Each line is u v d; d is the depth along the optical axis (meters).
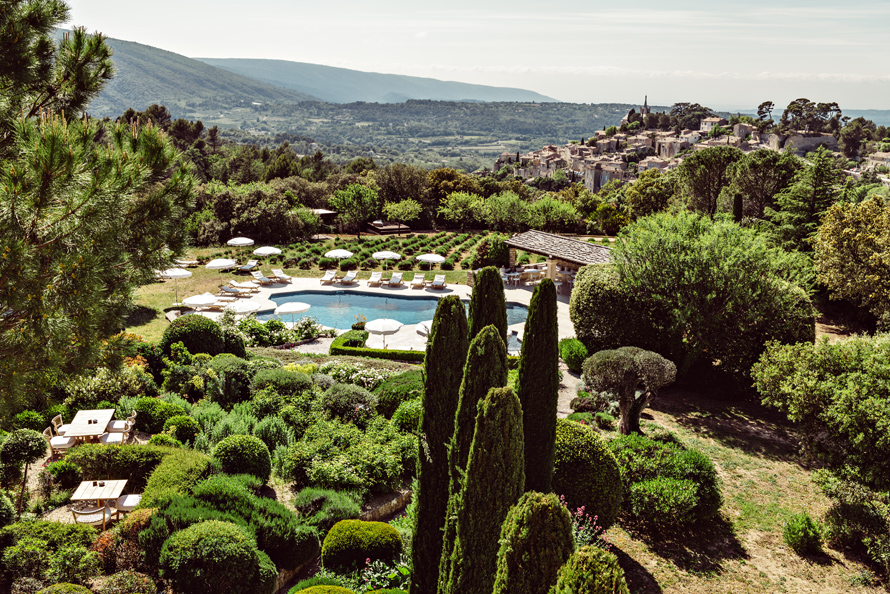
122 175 8.54
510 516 5.92
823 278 29.52
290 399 18.14
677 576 11.02
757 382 16.69
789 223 39.75
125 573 8.97
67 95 10.97
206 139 114.31
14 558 8.94
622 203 91.00
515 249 45.25
